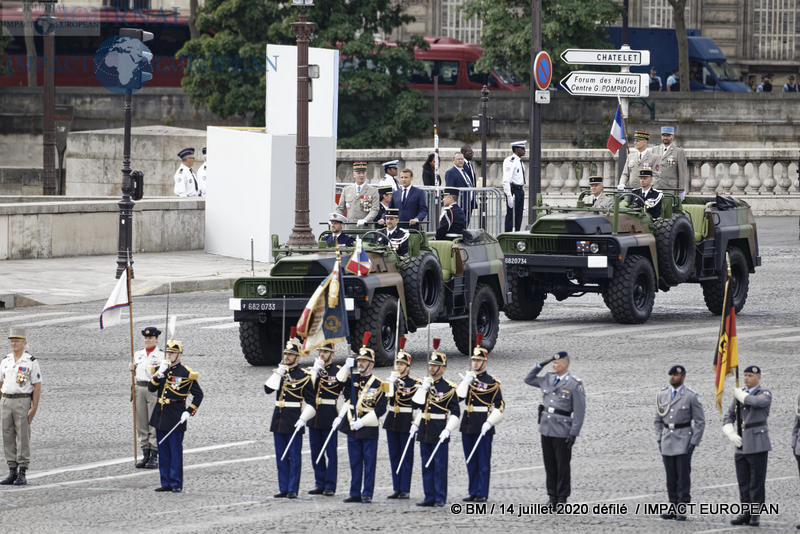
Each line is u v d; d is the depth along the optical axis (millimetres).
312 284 81062
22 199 157875
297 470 55781
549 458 52938
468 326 86500
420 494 57156
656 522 50906
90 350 89938
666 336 93875
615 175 176375
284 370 56125
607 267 95125
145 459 61219
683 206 104125
